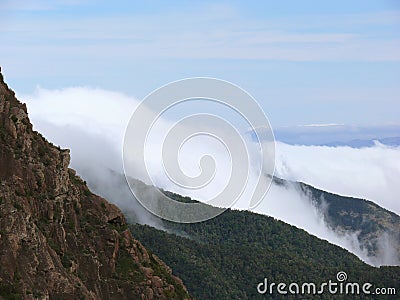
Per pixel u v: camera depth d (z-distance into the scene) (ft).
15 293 164.96
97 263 196.75
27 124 198.80
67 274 181.68
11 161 184.44
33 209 183.93
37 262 172.76
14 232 171.53
